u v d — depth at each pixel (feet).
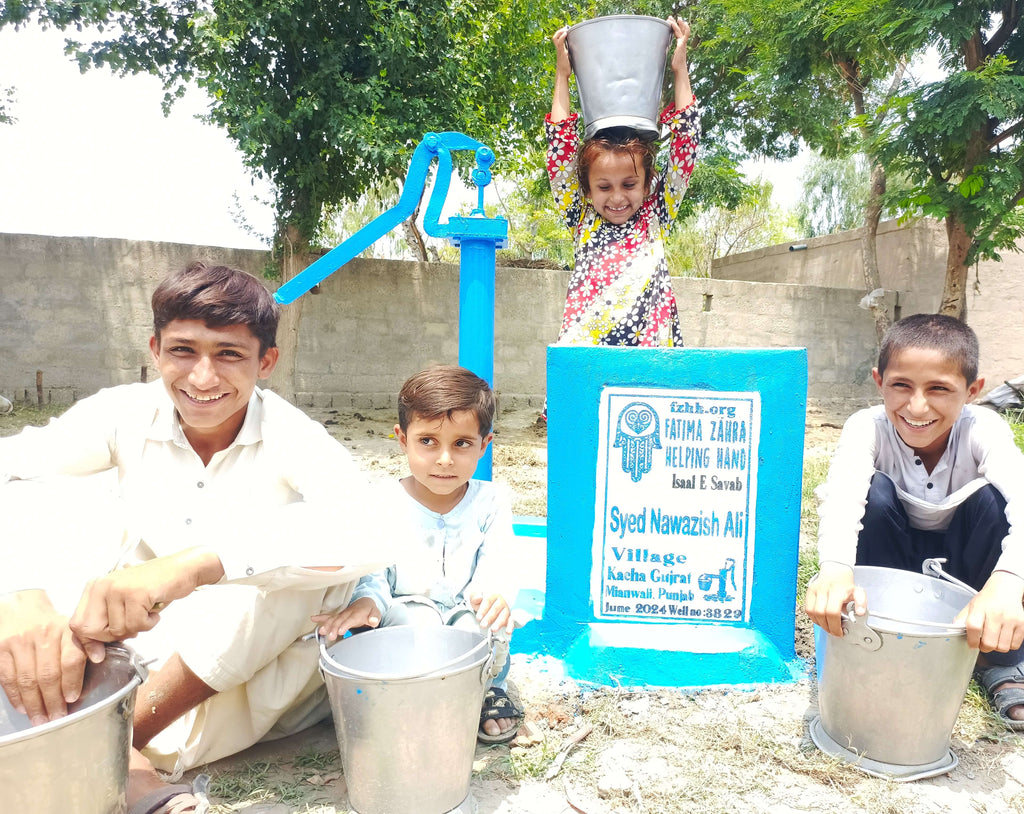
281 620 5.24
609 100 9.61
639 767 6.04
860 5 26.08
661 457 7.86
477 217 9.77
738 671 7.54
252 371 5.34
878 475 7.43
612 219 10.44
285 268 28.30
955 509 7.27
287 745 6.23
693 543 7.86
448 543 6.68
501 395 32.81
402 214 10.23
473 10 26.76
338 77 24.89
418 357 31.63
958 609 6.38
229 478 5.75
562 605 8.03
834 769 5.93
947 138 25.40
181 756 5.44
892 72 32.04
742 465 7.81
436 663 5.74
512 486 17.08
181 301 5.01
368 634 5.61
